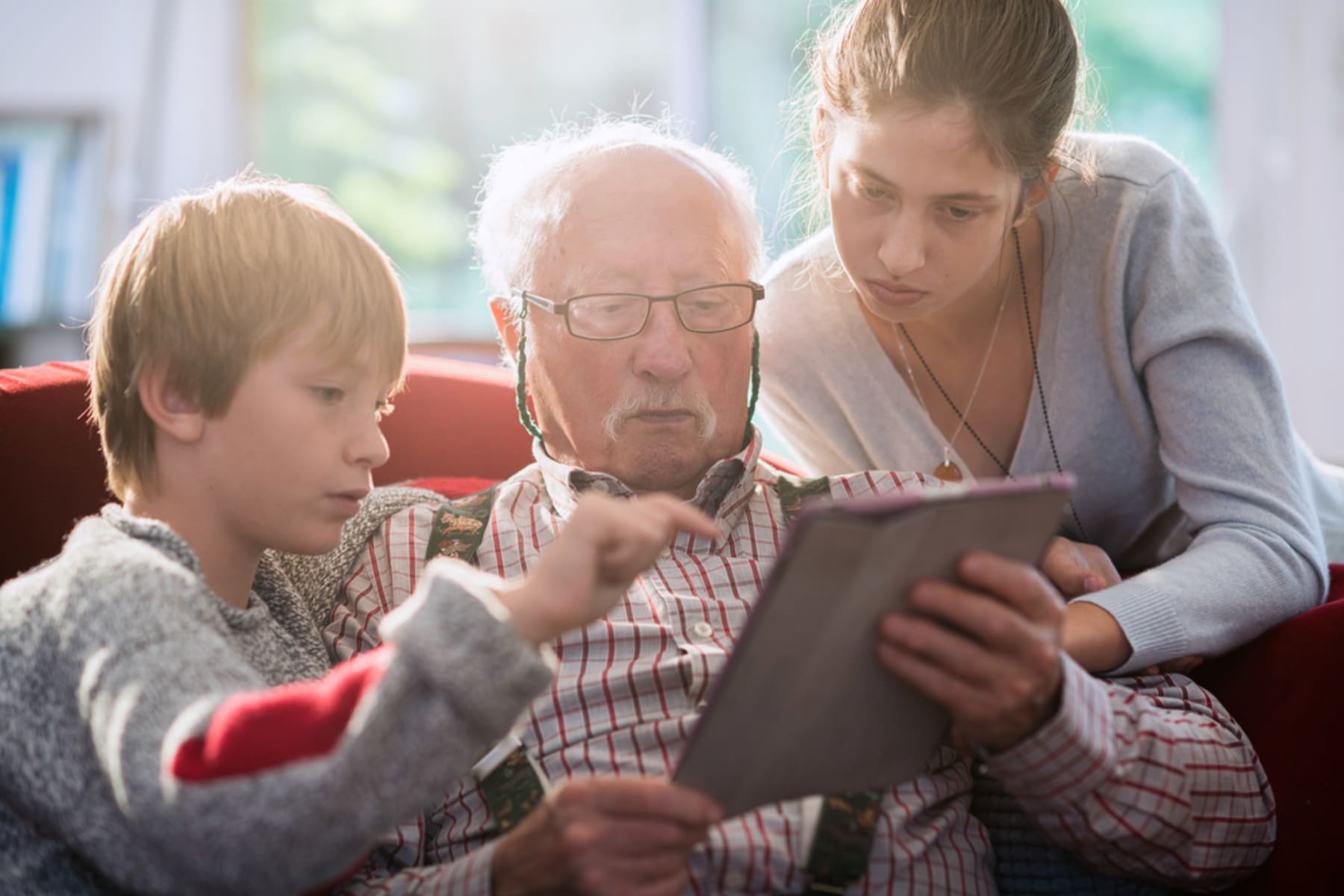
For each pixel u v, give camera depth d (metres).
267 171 3.77
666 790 0.83
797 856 1.03
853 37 1.27
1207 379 1.36
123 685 0.79
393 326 1.04
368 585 1.26
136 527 0.94
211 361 0.96
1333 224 3.23
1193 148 3.41
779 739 0.82
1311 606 1.29
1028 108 1.22
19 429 1.28
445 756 0.76
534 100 3.78
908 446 1.60
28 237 3.62
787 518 1.30
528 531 1.28
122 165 3.65
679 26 3.69
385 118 3.80
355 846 0.75
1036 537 0.89
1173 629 1.19
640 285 1.25
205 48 3.69
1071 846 1.07
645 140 1.36
